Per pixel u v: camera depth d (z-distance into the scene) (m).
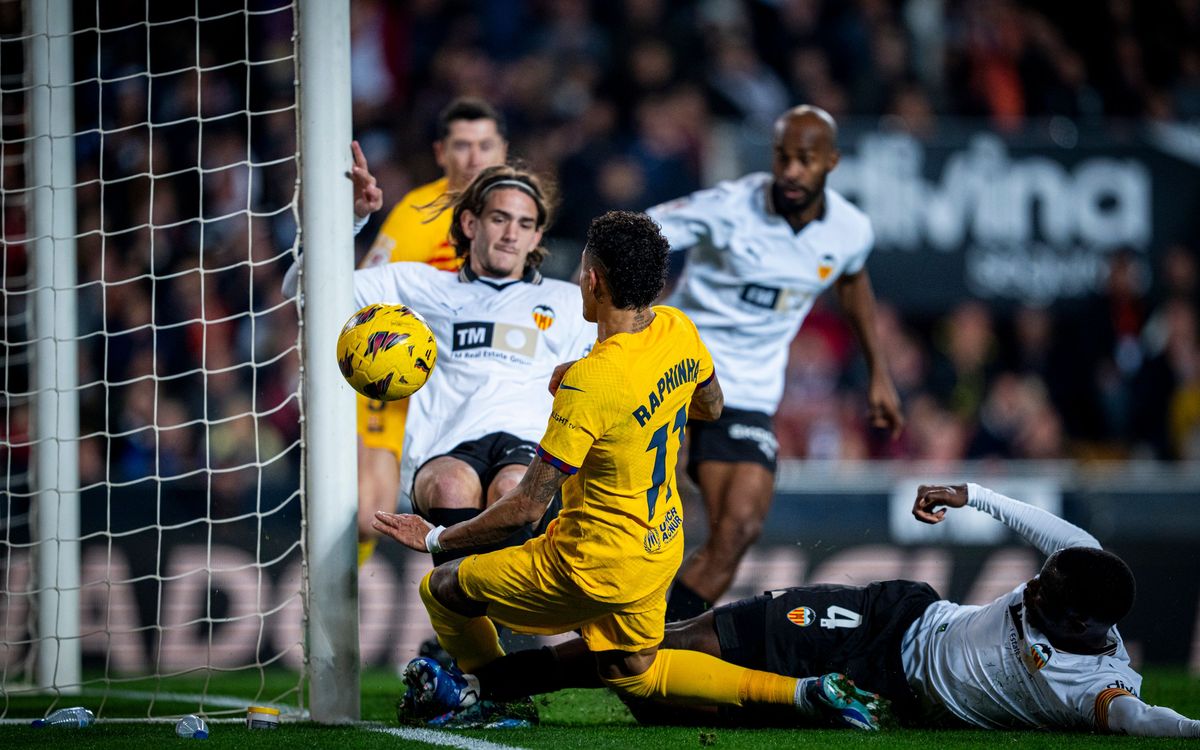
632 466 12.84
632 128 39.50
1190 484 29.09
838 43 40.50
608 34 40.66
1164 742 12.45
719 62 39.88
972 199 34.59
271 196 35.41
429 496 15.42
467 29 40.03
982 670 13.43
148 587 26.48
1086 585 12.79
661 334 13.20
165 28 36.06
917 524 28.53
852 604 14.32
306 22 15.23
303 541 15.19
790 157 19.50
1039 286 34.94
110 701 19.19
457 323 16.59
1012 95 40.06
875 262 34.44
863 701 13.72
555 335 16.70
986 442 35.06
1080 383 35.81
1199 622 28.62
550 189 17.91
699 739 12.84
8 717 16.84
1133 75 41.31
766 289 20.28
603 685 14.20
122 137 35.09
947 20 41.19
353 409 15.19
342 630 14.94
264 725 14.23
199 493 27.38
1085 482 29.06
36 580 21.03
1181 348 35.62
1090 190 34.94
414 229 20.42
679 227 20.22
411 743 12.83
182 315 33.38
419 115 38.94
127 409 32.06
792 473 28.73
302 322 15.27
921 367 35.84
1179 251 35.16
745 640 14.30
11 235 26.59
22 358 21.53
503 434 15.93
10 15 24.97
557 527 13.23
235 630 26.52
